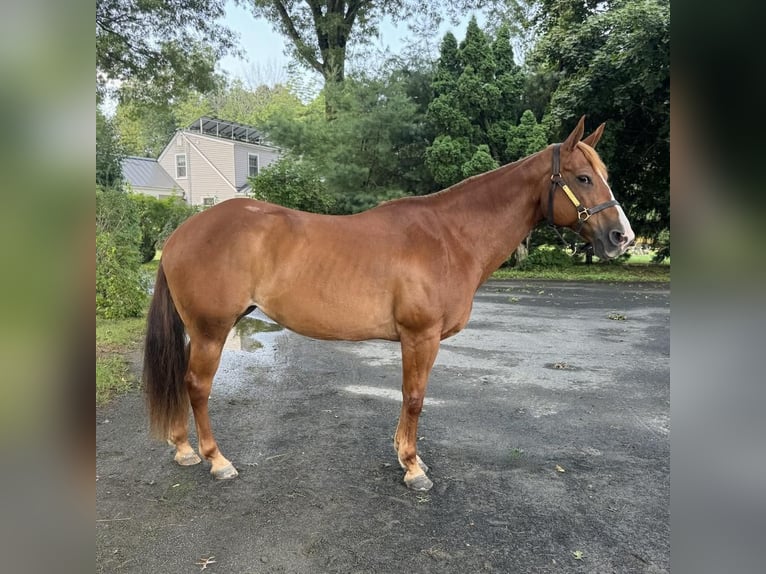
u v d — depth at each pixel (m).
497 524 2.30
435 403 3.94
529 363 5.11
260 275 2.56
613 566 2.00
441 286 2.56
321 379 4.61
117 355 5.08
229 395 4.14
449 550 2.10
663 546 2.14
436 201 2.74
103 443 3.15
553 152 2.64
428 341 2.60
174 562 2.00
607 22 11.52
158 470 2.80
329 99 14.79
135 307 6.88
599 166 2.57
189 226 2.61
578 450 3.10
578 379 4.56
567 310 8.21
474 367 4.96
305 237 2.57
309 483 2.67
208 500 2.48
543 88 13.81
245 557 2.04
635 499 2.52
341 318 2.57
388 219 2.66
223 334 2.62
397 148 14.02
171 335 2.67
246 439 3.25
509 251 2.81
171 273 2.57
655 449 3.11
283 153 14.09
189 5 12.18
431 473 2.79
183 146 25.45
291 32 18.77
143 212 12.35
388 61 14.55
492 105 12.92
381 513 2.38
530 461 2.94
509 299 9.36
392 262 2.54
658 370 4.84
